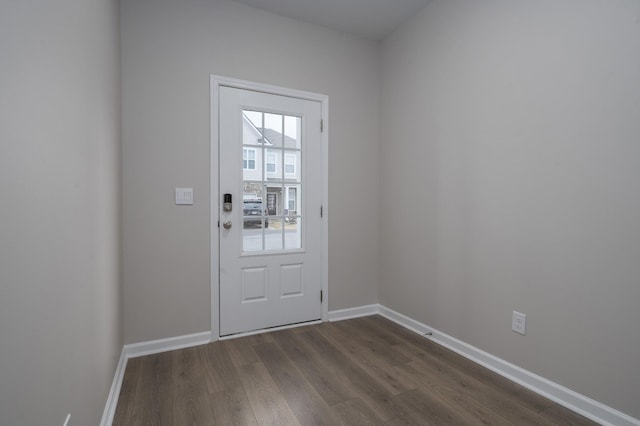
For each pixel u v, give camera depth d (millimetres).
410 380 1794
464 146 2098
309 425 1425
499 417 1479
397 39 2691
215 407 1548
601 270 1431
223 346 2213
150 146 2092
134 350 2059
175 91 2152
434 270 2348
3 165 597
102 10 1412
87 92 1145
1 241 586
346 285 2820
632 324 1338
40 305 745
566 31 1541
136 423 1434
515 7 1771
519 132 1761
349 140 2799
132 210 2051
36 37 739
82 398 1046
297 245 2631
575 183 1518
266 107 2451
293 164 2598
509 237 1822
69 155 950
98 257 1293
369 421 1455
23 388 659
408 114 2586
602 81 1416
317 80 2641
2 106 595
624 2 1345
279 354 2102
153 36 2090
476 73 2008
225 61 2299
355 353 2125
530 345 1716
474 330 2039
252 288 2441
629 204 1342
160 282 2133
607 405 1412
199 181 2234
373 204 2916
